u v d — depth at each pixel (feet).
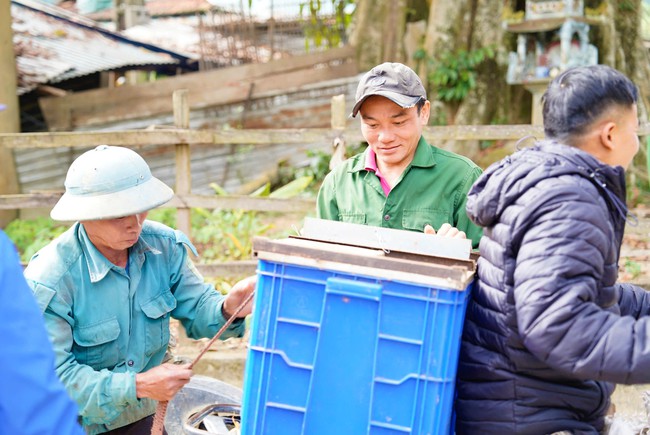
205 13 52.80
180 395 9.66
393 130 9.16
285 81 37.50
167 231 9.05
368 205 9.75
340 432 6.46
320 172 36.99
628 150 6.44
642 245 24.50
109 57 39.01
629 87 6.31
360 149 37.37
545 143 6.45
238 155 37.22
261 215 32.09
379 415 6.38
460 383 6.85
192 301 9.12
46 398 4.77
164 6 55.88
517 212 6.13
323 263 6.40
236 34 42.22
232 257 24.30
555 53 27.94
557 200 5.95
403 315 6.33
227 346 16.89
